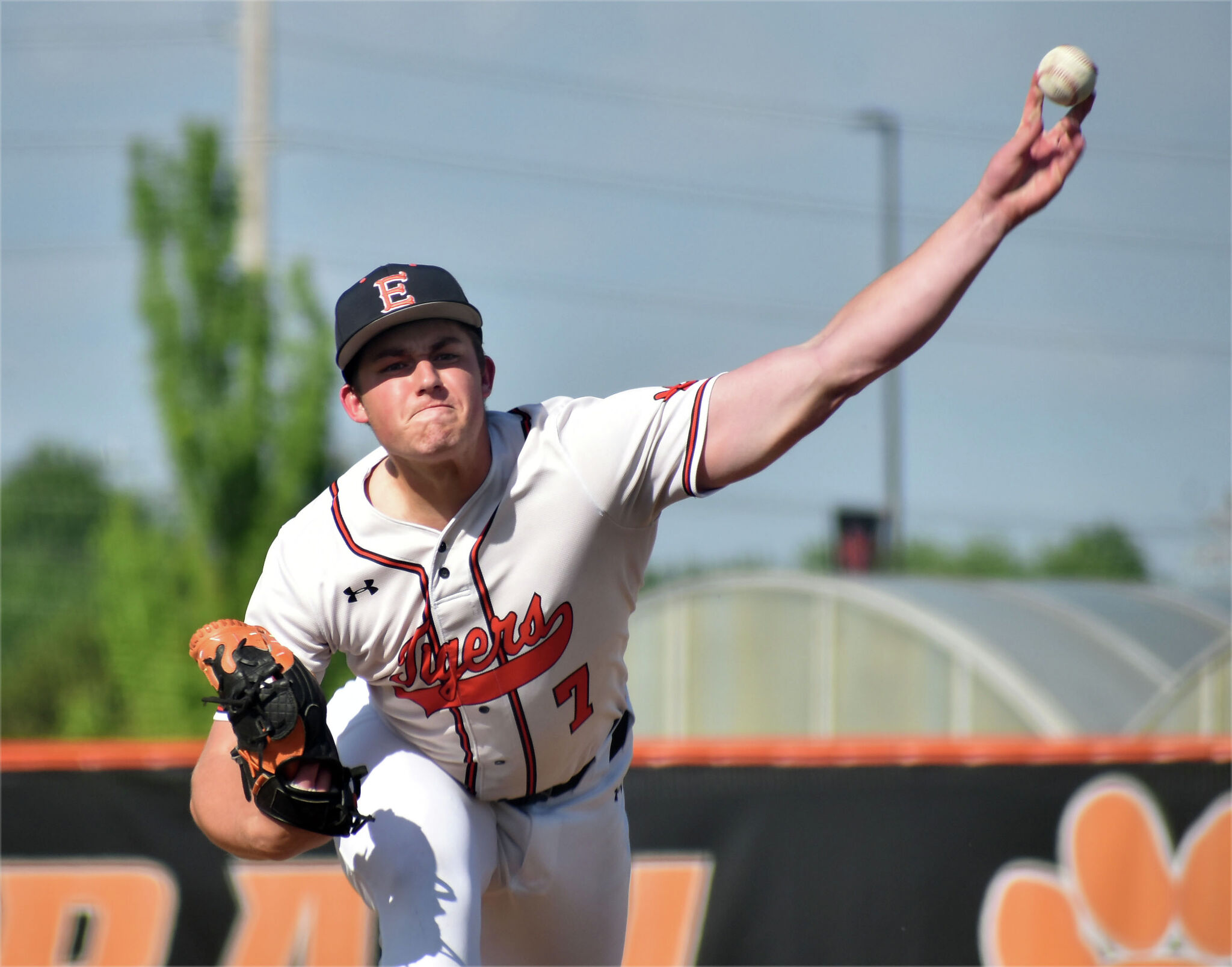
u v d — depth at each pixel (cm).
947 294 776
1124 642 4575
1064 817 1911
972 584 5131
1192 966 1898
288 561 973
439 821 1018
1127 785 1922
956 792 1908
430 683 987
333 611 962
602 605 981
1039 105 747
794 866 1880
